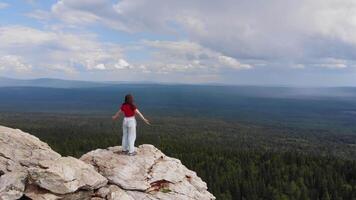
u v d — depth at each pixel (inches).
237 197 4724.4
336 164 6082.7
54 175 892.6
